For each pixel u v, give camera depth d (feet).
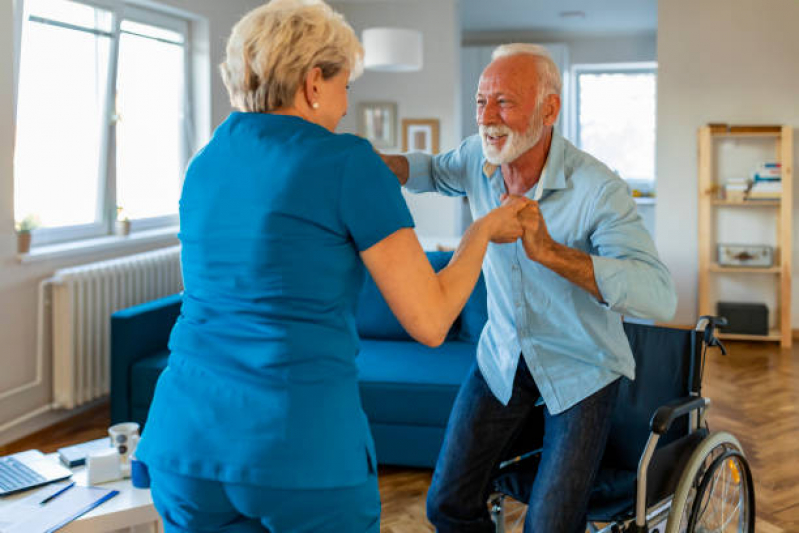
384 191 4.08
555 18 28.71
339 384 4.12
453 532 6.19
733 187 19.70
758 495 10.30
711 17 20.03
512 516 9.28
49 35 13.87
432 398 10.44
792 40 19.74
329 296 4.07
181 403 4.17
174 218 18.17
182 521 4.29
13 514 6.51
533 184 5.81
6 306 12.44
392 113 23.73
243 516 4.23
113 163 15.66
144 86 17.02
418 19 23.41
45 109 13.97
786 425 13.17
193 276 4.31
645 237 5.46
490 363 6.20
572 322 5.77
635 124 32.24
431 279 4.18
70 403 13.17
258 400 3.99
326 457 4.00
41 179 14.03
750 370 16.88
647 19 28.91
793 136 19.95
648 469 5.86
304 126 4.11
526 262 5.77
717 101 20.20
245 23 4.18
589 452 5.73
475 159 6.30
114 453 7.24
